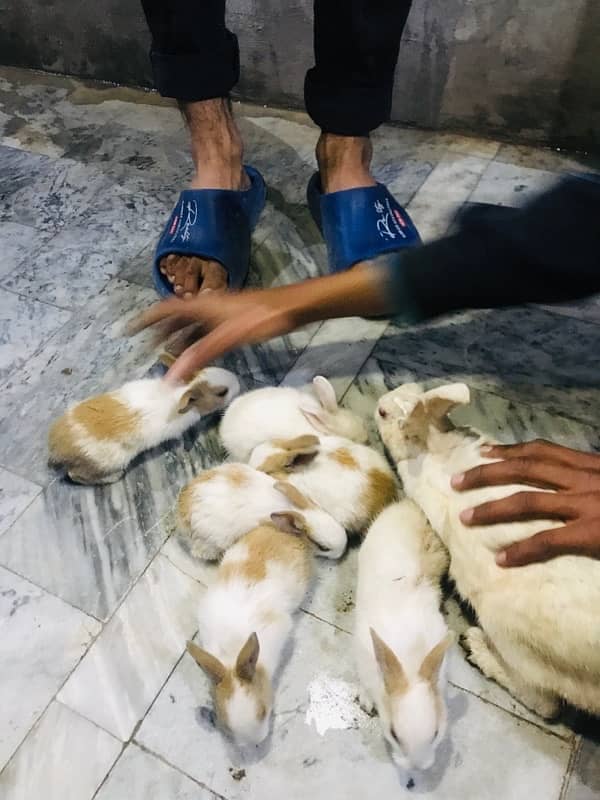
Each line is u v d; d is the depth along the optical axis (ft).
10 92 3.89
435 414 2.02
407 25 3.07
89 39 3.72
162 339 2.43
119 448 2.31
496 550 1.82
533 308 2.70
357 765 1.85
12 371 2.70
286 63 3.41
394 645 1.79
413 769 1.75
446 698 1.91
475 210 1.65
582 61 2.93
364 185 2.78
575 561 1.69
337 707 1.93
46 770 1.89
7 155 3.54
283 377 2.60
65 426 2.30
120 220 3.20
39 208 3.28
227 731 1.76
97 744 1.92
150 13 2.50
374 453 2.21
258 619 1.90
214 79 2.63
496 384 2.51
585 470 1.88
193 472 2.40
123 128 3.63
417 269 1.68
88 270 3.01
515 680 1.84
